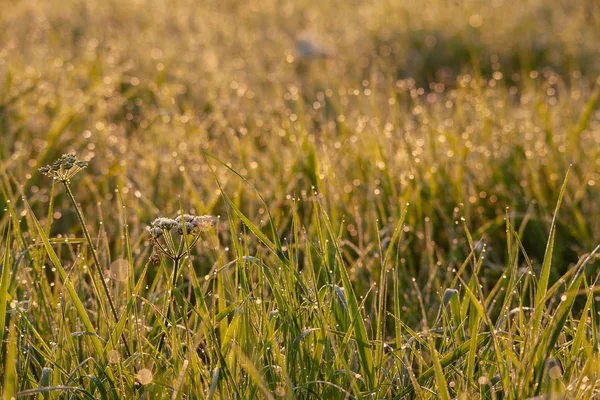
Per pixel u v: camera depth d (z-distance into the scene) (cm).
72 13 1101
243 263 269
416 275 421
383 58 991
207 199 477
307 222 438
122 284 312
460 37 1050
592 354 250
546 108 605
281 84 816
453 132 557
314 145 514
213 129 632
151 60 855
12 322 263
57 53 838
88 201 504
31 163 523
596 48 1017
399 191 479
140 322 289
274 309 289
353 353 269
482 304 281
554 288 246
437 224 457
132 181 509
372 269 391
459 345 266
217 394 252
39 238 341
